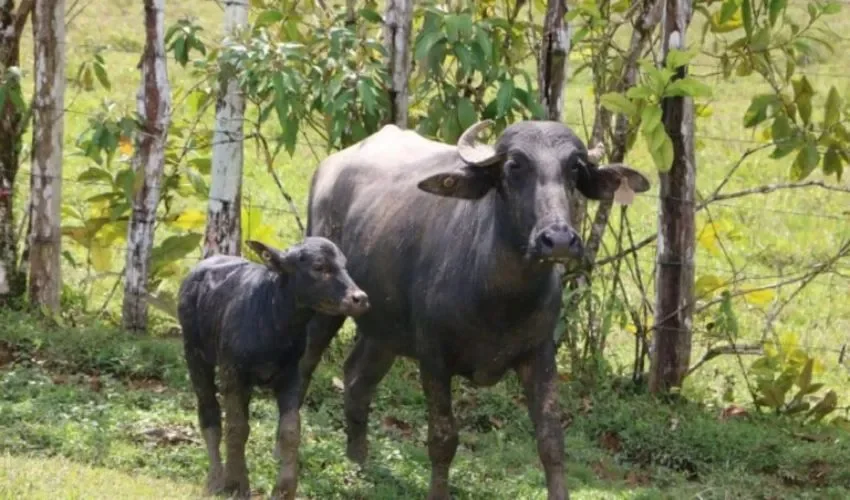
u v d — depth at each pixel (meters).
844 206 19.61
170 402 10.75
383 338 9.67
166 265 12.90
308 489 9.34
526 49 12.91
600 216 12.23
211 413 9.12
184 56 12.19
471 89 12.44
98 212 13.72
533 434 11.12
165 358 11.64
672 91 11.05
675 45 11.69
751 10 11.87
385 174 9.90
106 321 13.03
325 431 10.57
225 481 8.69
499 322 8.58
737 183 20.20
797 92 11.83
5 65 12.77
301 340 8.61
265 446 9.95
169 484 8.76
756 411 11.80
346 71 11.62
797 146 11.79
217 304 8.78
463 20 11.73
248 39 11.80
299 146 20.36
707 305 12.01
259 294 8.54
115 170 17.08
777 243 17.48
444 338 8.88
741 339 13.87
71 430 9.72
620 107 11.21
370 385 9.94
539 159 8.13
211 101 12.59
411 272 9.20
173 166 12.98
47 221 12.62
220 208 12.47
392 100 12.39
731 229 14.48
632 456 10.92
